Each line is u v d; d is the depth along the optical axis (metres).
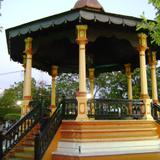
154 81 15.18
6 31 13.42
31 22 12.63
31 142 12.12
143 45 13.17
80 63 11.80
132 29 12.91
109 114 12.15
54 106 17.00
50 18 12.16
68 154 10.77
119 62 17.86
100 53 16.73
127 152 11.53
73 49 15.96
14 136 11.76
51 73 17.75
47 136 10.98
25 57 14.98
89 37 12.17
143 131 12.53
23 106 13.40
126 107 12.65
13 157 11.56
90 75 18.11
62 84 36.84
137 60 16.89
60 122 11.71
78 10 11.46
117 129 11.83
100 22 11.89
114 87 35.56
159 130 13.18
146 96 13.05
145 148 12.24
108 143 11.37
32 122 12.45
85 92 11.64
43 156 10.63
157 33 8.70
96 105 11.95
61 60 17.33
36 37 13.52
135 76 31.25
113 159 11.14
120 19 12.14
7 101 44.97
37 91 38.81
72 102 11.94
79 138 10.99
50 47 15.20
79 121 11.14
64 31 12.63
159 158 12.41
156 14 8.47
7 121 37.81
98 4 14.50
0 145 11.20
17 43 14.34
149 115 12.95
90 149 10.89
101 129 11.44
